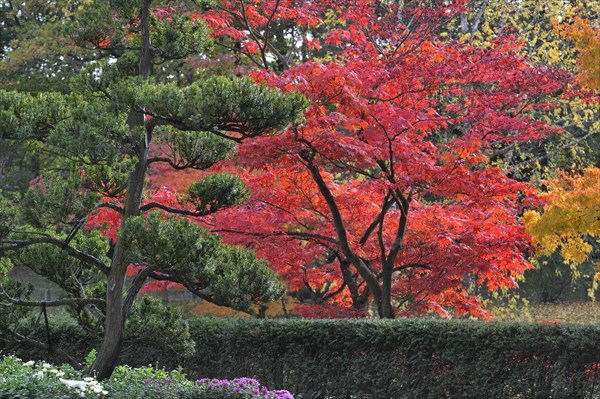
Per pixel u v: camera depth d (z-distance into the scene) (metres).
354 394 10.16
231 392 7.91
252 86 7.48
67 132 7.52
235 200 8.55
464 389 9.48
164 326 8.79
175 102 7.52
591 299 26.95
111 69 8.20
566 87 12.12
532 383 9.11
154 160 8.46
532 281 27.05
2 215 7.79
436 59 11.62
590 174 9.85
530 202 11.70
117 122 7.64
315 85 9.80
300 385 10.51
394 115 10.63
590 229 9.71
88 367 8.44
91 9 8.55
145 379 8.00
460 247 11.32
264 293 8.77
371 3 12.74
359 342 10.18
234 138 7.99
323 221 12.71
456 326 9.62
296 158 11.00
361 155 10.51
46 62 24.88
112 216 11.34
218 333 11.05
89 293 9.59
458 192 11.23
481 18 19.52
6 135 7.77
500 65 11.52
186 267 7.85
